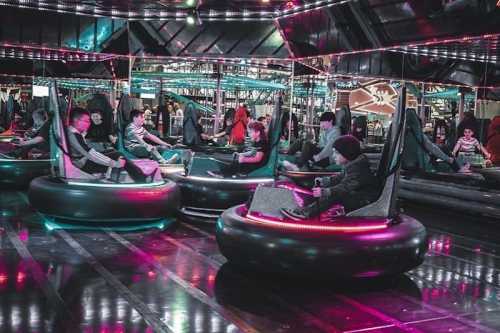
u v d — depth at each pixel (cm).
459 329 331
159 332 305
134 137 819
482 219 703
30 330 299
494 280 436
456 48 913
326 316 344
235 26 1206
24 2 1102
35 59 1219
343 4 974
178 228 581
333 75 1106
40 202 557
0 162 765
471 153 849
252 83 1252
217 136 1134
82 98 1227
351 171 421
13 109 1209
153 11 1159
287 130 1148
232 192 638
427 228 643
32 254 450
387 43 961
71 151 575
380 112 1070
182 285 389
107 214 547
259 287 393
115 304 345
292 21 1130
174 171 775
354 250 380
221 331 312
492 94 923
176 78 1256
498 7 723
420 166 814
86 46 1187
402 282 420
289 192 434
